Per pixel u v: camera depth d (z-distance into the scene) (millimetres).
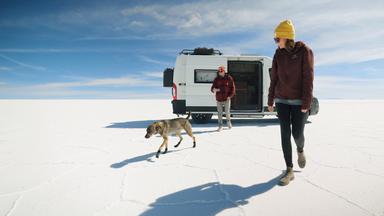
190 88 9414
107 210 2686
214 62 9484
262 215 2535
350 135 7008
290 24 3211
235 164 4324
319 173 3773
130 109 19625
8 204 2848
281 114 3426
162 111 17219
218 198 2959
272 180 3529
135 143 6125
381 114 14617
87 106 24891
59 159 4676
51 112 16562
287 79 3314
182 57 9477
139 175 3799
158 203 2842
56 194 3109
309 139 6406
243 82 10352
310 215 2525
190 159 4684
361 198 2896
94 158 4754
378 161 4379
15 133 7562
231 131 7906
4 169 4090
